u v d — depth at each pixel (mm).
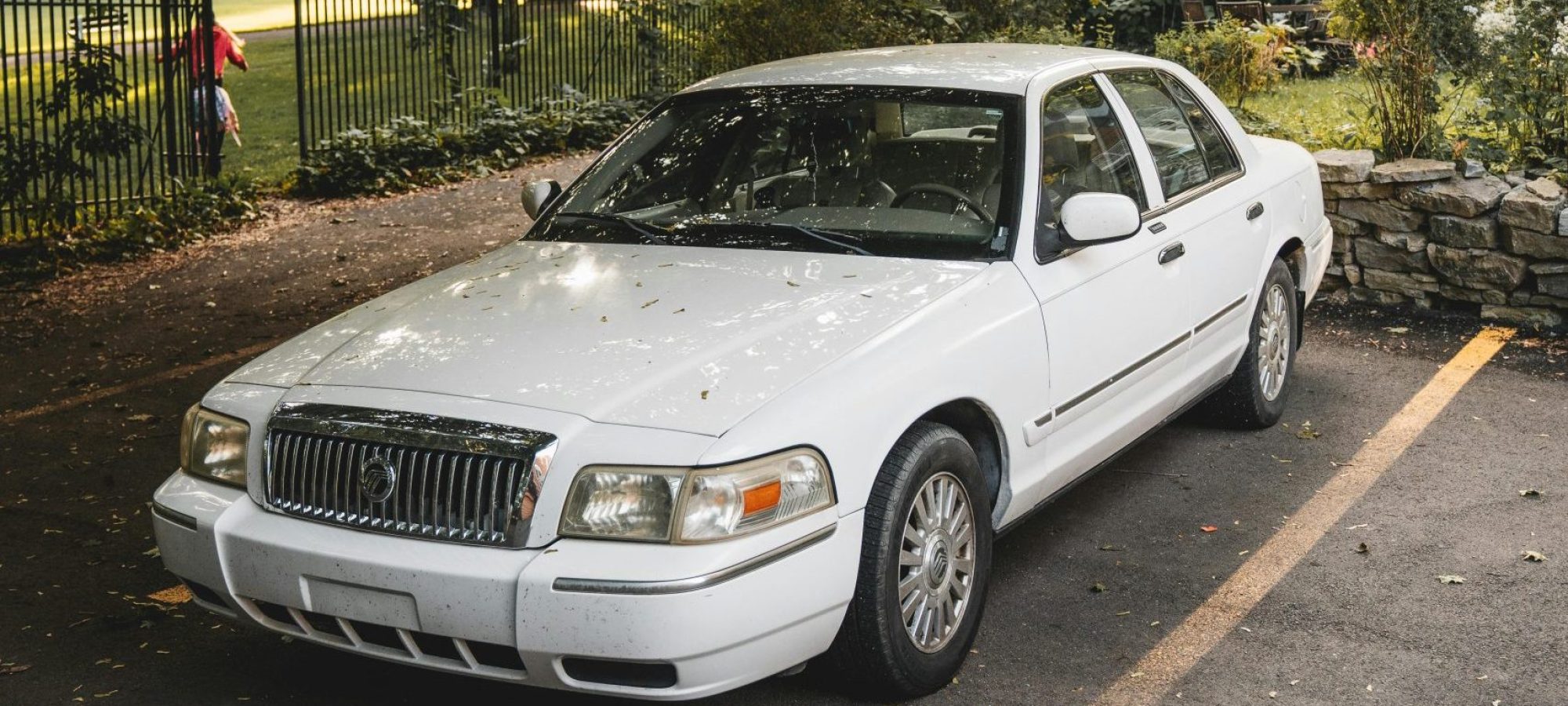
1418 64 8547
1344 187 8203
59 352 8133
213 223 11281
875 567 3604
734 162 4840
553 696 3961
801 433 3396
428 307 4191
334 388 3676
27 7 10656
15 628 4520
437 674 4141
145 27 11297
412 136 13312
